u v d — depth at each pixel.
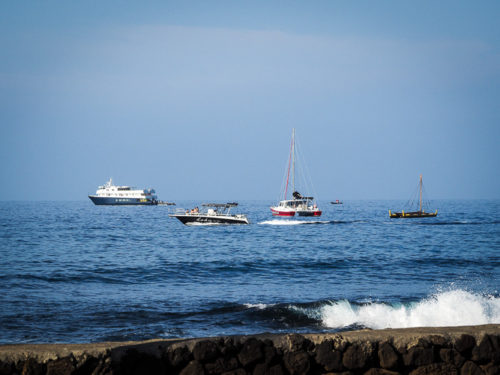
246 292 67.50
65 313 51.34
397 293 65.88
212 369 24.88
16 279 78.81
